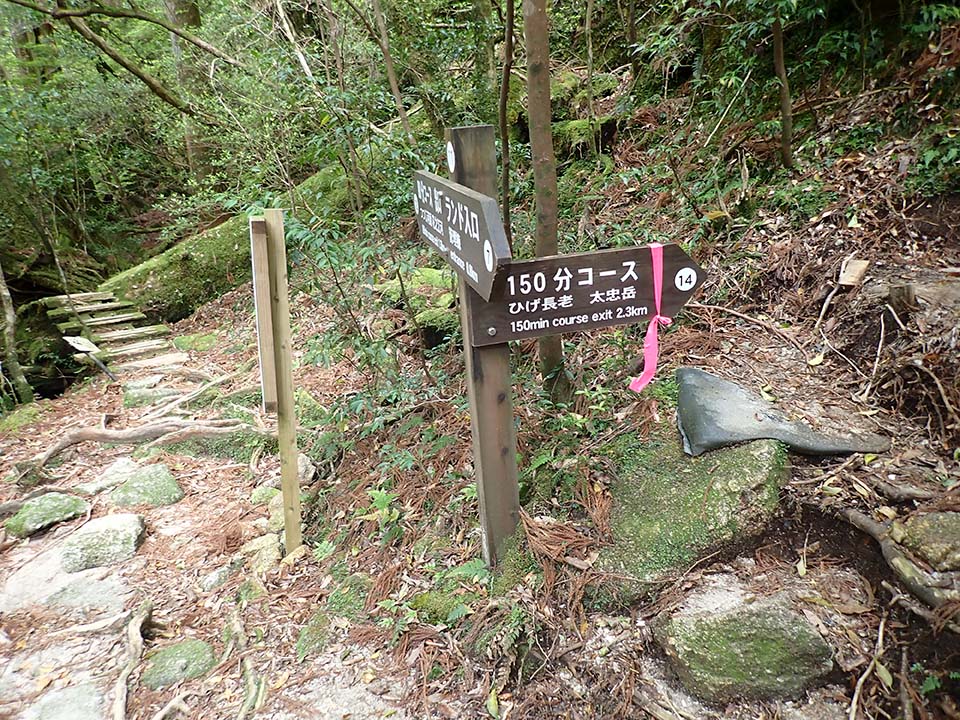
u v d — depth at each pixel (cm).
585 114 643
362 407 388
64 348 732
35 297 927
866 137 409
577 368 352
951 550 217
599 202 516
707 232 424
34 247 948
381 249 420
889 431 273
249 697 261
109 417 541
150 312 818
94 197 1092
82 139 968
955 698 196
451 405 381
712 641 222
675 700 220
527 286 230
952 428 260
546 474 298
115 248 1087
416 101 682
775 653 218
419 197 315
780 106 450
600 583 250
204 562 349
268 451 458
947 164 354
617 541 262
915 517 232
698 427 283
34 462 454
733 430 277
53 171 931
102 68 1009
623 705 223
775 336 341
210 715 257
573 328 238
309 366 524
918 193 353
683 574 246
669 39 495
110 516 386
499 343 243
